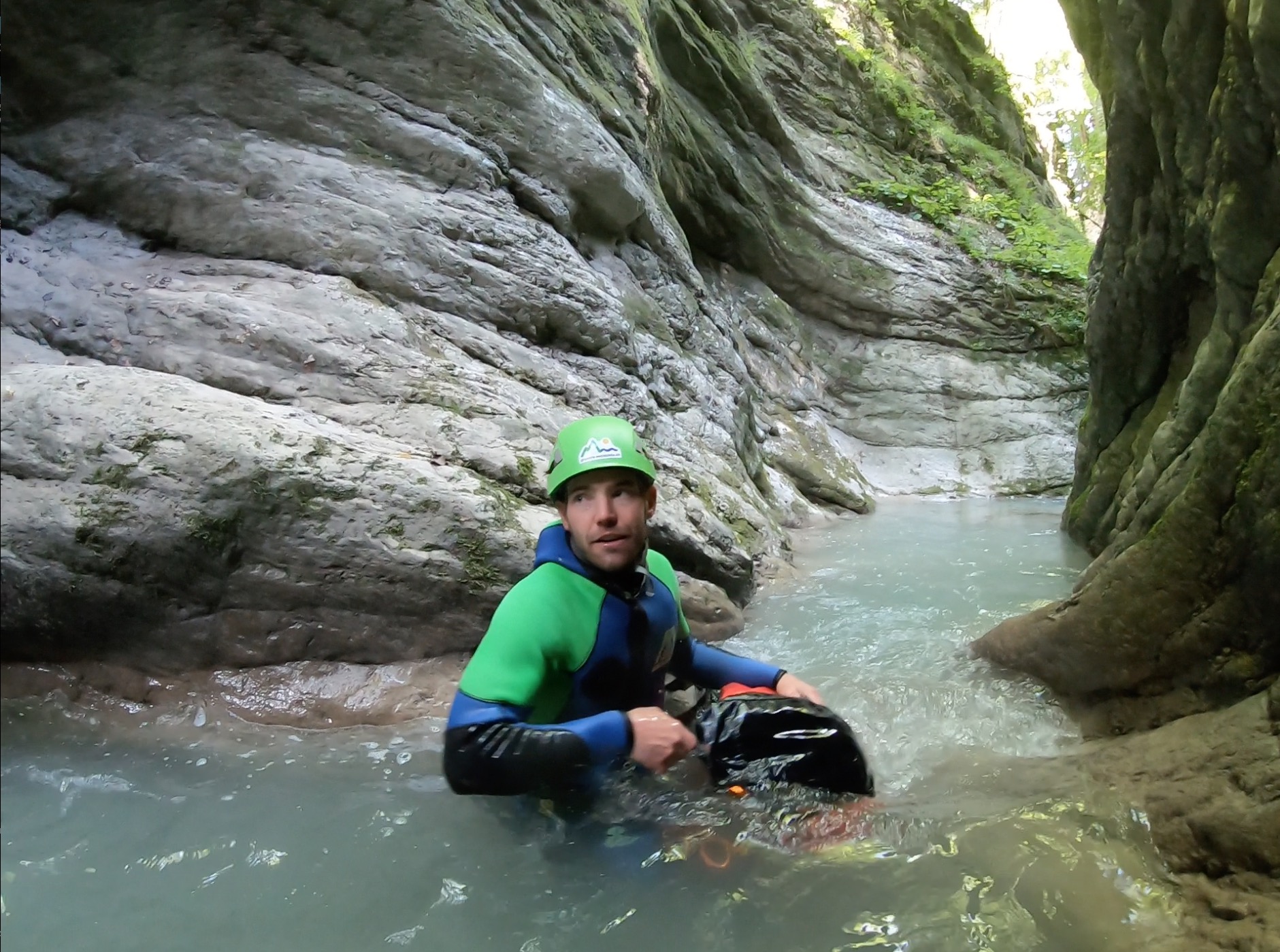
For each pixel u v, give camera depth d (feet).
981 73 53.31
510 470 12.41
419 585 10.57
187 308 12.50
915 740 8.79
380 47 15.78
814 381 31.60
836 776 7.21
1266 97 8.40
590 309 17.56
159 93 14.21
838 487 25.84
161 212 13.97
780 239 32.19
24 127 13.60
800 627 13.35
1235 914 5.35
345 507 10.53
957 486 29.76
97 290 12.74
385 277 14.61
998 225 39.50
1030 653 9.85
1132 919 5.55
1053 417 32.22
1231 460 7.39
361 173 15.19
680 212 29.53
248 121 14.73
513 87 17.28
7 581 9.59
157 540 9.82
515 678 7.05
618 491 7.52
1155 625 8.21
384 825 7.26
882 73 43.98
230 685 10.08
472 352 15.10
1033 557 17.88
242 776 8.32
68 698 9.70
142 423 10.23
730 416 21.77
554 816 7.13
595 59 22.36
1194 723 7.55
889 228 35.88
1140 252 13.85
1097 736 8.56
